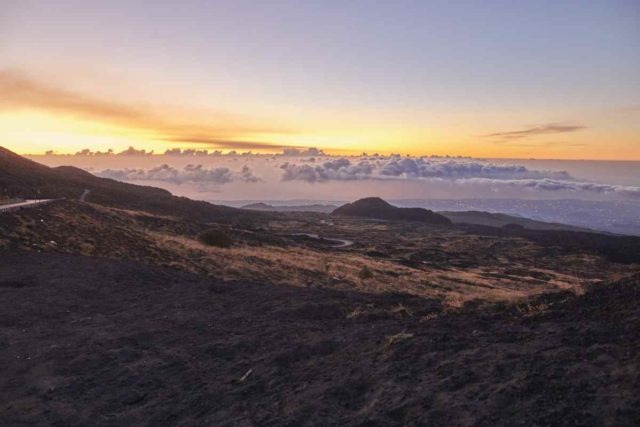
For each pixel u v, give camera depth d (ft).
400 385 24.79
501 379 22.72
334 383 27.22
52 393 32.86
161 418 28.19
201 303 56.90
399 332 33.73
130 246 102.99
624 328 25.44
